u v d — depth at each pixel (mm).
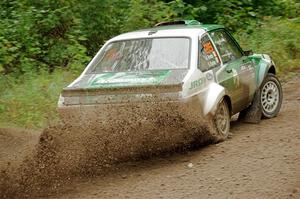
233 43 10828
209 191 7055
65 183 7961
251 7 20641
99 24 16328
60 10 15727
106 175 8227
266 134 9680
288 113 11680
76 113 8695
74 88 8758
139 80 8859
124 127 8539
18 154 8945
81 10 16234
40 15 15586
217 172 7789
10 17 16141
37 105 12031
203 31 9844
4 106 11977
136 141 8656
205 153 8820
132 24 16438
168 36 9656
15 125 11484
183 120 8602
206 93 9086
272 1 21438
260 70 11039
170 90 8477
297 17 21188
